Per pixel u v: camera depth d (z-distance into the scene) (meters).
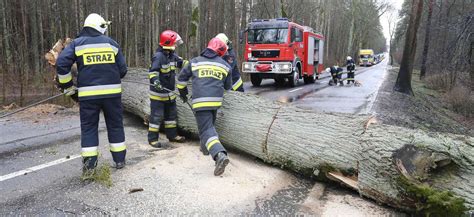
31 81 13.30
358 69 42.47
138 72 8.11
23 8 18.59
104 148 5.16
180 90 4.63
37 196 3.50
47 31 20.55
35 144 5.38
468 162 3.03
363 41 63.53
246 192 3.70
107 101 3.99
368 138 3.53
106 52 3.96
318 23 39.66
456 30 18.47
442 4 22.08
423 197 3.04
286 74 14.68
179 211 3.25
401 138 3.35
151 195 3.54
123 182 3.83
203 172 4.17
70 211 3.20
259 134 4.53
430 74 27.19
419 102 14.23
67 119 7.26
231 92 5.19
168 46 5.14
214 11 25.03
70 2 20.23
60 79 3.89
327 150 3.85
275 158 4.41
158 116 5.25
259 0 27.53
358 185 3.58
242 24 27.56
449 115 14.91
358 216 3.29
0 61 14.63
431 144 3.17
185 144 5.54
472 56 18.97
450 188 2.99
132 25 24.69
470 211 2.87
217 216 3.20
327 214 3.32
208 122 4.29
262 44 14.68
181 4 26.75
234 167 4.39
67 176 4.03
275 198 3.62
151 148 5.18
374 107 9.53
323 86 16.53
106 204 3.34
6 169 4.26
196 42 12.43
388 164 3.27
